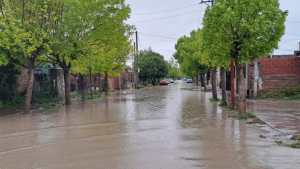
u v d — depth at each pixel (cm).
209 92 5666
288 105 2994
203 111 2648
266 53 2267
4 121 2342
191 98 4216
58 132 1798
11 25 2659
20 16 2816
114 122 2109
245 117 2186
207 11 2419
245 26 2180
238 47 2281
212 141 1451
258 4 2177
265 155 1180
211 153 1230
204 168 1039
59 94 4656
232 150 1270
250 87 3859
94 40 3572
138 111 2738
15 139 1631
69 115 2592
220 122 2022
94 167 1082
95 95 5288
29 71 2938
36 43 2750
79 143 1480
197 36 4016
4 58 2819
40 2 2869
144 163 1113
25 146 1453
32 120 2353
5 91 3484
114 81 8100
